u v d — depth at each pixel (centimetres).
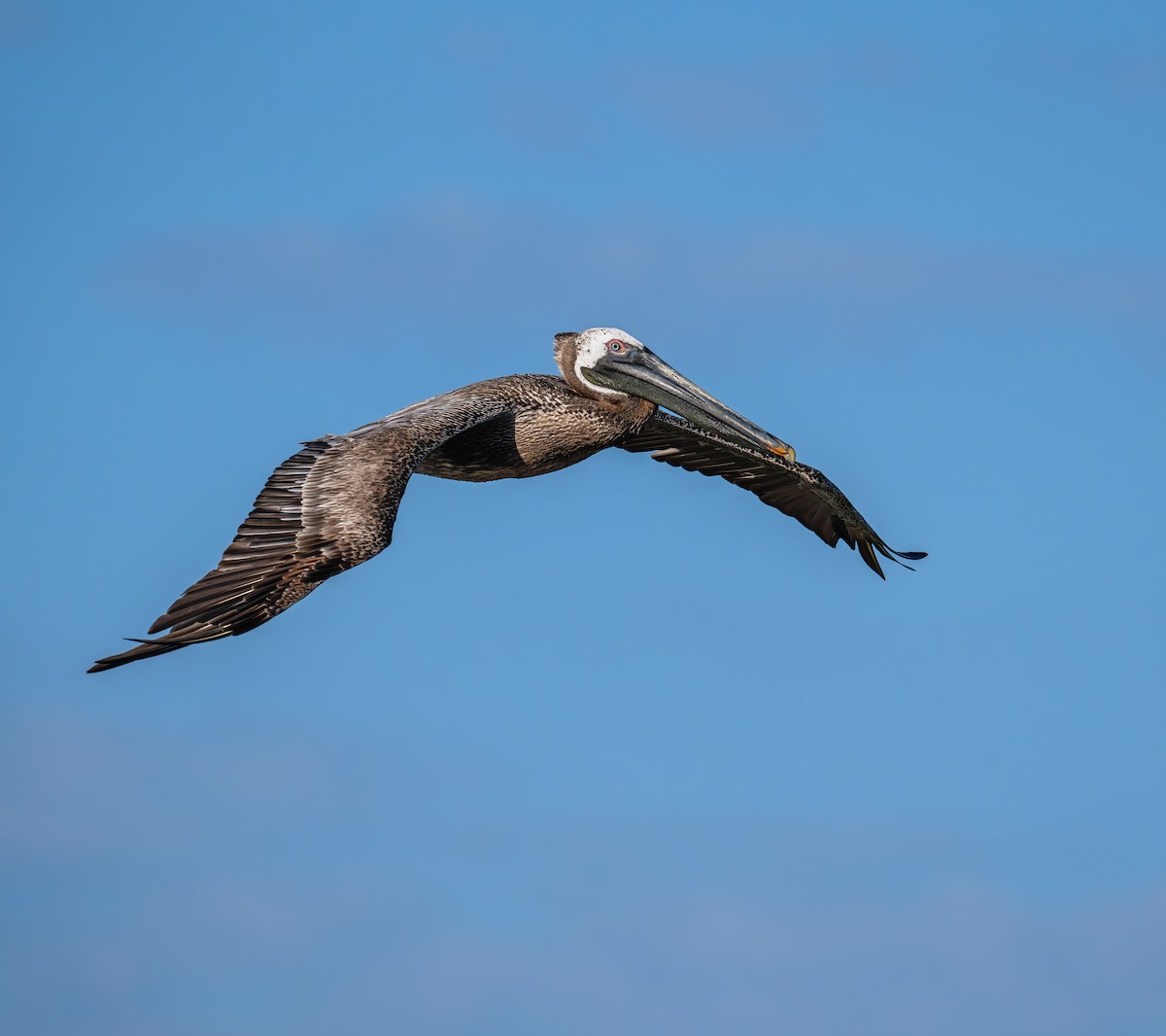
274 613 1278
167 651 1238
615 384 1781
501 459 1738
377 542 1312
